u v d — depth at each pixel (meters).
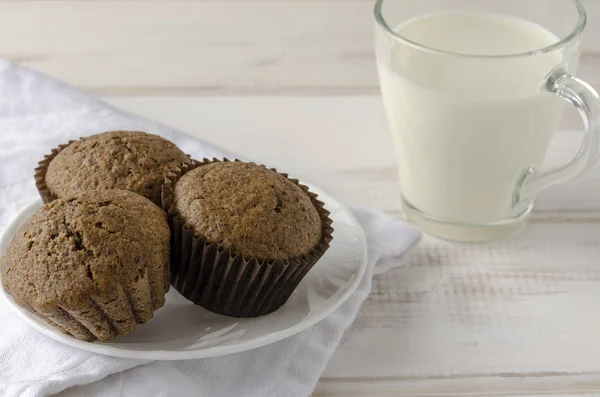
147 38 0.93
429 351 0.70
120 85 0.88
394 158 0.83
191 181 0.70
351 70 0.90
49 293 0.65
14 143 0.80
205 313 0.70
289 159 0.82
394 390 0.69
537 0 0.76
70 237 0.66
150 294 0.68
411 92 0.73
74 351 0.68
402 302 0.73
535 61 0.72
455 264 0.75
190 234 0.68
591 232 0.77
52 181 0.72
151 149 0.72
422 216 0.77
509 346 0.71
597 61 0.90
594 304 0.73
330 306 0.69
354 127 0.85
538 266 0.75
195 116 0.85
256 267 0.68
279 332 0.68
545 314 0.72
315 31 0.94
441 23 0.77
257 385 0.68
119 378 0.67
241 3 0.97
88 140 0.73
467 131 0.73
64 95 0.83
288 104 0.87
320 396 0.68
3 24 0.94
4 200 0.77
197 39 0.93
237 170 0.70
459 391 0.69
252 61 0.91
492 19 0.77
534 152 0.75
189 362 0.68
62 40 0.92
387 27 0.74
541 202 0.79
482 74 0.72
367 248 0.74
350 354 0.70
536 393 0.69
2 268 0.67
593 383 0.69
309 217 0.70
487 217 0.76
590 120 0.72
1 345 0.68
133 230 0.67
